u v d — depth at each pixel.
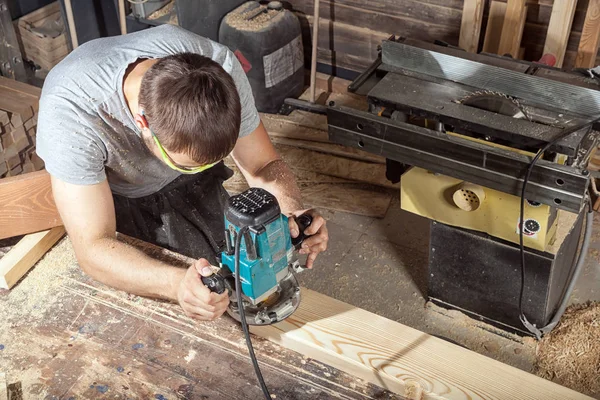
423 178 2.32
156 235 2.01
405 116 2.14
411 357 1.45
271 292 1.35
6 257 1.70
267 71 3.67
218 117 1.24
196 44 1.63
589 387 2.45
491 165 1.94
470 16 3.30
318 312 1.56
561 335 2.60
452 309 2.74
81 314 1.59
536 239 2.22
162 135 1.25
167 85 1.23
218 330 1.55
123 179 1.78
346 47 3.91
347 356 1.45
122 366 1.47
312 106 3.81
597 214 3.11
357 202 3.30
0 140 2.88
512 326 2.61
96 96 1.49
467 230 2.41
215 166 2.09
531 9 3.29
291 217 1.44
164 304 1.61
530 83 1.99
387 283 2.92
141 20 3.98
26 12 3.77
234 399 1.41
